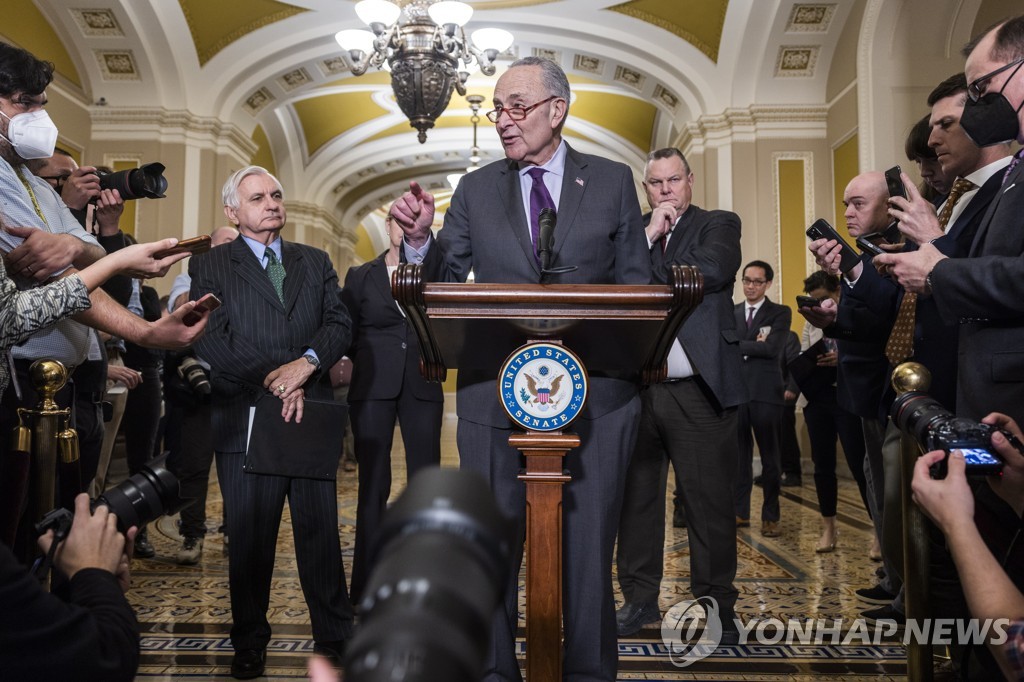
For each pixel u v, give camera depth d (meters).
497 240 2.02
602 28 10.27
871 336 2.81
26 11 8.68
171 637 3.05
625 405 1.99
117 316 1.88
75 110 9.65
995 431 1.29
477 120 8.55
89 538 1.15
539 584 1.59
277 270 2.94
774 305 5.71
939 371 2.41
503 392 1.61
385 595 0.32
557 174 2.09
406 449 3.68
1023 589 1.73
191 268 2.85
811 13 9.02
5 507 1.82
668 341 1.70
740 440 5.57
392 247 3.80
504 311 1.50
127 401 4.67
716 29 9.88
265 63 10.56
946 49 7.84
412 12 7.66
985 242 1.89
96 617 1.03
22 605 0.92
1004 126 1.81
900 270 1.96
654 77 10.52
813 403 4.68
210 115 10.33
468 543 0.35
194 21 9.93
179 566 4.30
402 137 15.48
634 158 14.70
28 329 1.61
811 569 4.21
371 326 3.70
